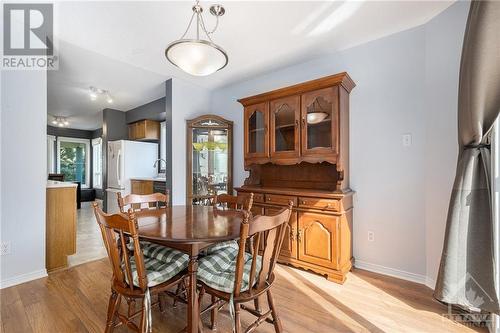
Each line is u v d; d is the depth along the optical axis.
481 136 1.50
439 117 2.05
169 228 1.49
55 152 7.23
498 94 1.37
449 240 1.68
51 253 2.50
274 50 2.63
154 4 1.90
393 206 2.34
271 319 1.56
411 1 1.89
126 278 1.37
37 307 1.84
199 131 3.62
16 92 2.20
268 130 2.74
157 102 4.52
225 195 2.32
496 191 1.57
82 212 5.66
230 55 2.74
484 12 1.36
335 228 2.23
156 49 2.63
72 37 2.38
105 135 5.14
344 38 2.41
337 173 2.62
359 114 2.53
